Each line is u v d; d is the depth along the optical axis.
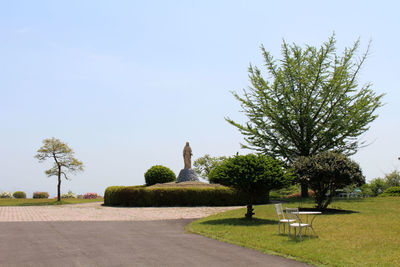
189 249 9.28
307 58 28.86
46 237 10.80
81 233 11.77
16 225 13.54
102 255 8.27
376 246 9.43
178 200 24.62
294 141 29.22
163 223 15.30
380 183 33.75
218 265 7.50
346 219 14.23
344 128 27.67
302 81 27.69
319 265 7.86
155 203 24.75
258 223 14.48
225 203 24.59
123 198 25.56
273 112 28.77
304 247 9.53
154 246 9.60
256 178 14.77
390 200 21.98
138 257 8.11
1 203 34.66
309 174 16.92
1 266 7.13
